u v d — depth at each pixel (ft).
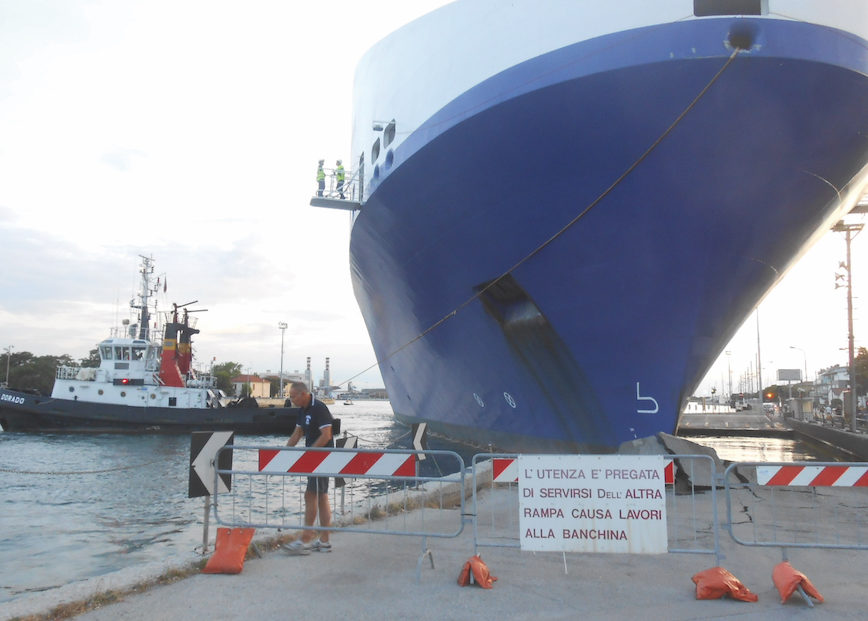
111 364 121.90
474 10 37.11
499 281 42.22
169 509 45.83
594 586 17.04
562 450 46.78
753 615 14.73
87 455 82.74
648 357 39.50
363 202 49.34
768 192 33.91
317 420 21.44
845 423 98.73
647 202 34.42
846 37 30.25
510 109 34.09
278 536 21.85
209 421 117.29
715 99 30.76
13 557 31.86
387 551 20.77
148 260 133.08
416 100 40.83
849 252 94.17
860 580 17.84
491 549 21.20
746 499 31.53
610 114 32.19
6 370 275.18
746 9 30.35
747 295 38.70
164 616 14.47
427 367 64.23
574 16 32.58
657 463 17.47
